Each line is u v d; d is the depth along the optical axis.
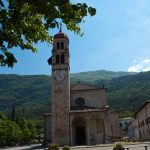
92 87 64.94
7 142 93.06
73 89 65.19
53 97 60.62
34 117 163.88
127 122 137.25
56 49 63.50
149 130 65.69
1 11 8.34
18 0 8.09
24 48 9.63
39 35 9.81
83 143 60.59
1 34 8.69
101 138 59.22
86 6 7.85
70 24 9.20
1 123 89.00
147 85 166.88
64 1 7.65
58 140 58.03
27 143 106.62
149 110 63.81
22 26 8.98
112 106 153.12
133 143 52.09
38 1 7.76
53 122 59.28
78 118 60.41
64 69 61.94
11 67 9.05
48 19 8.12
